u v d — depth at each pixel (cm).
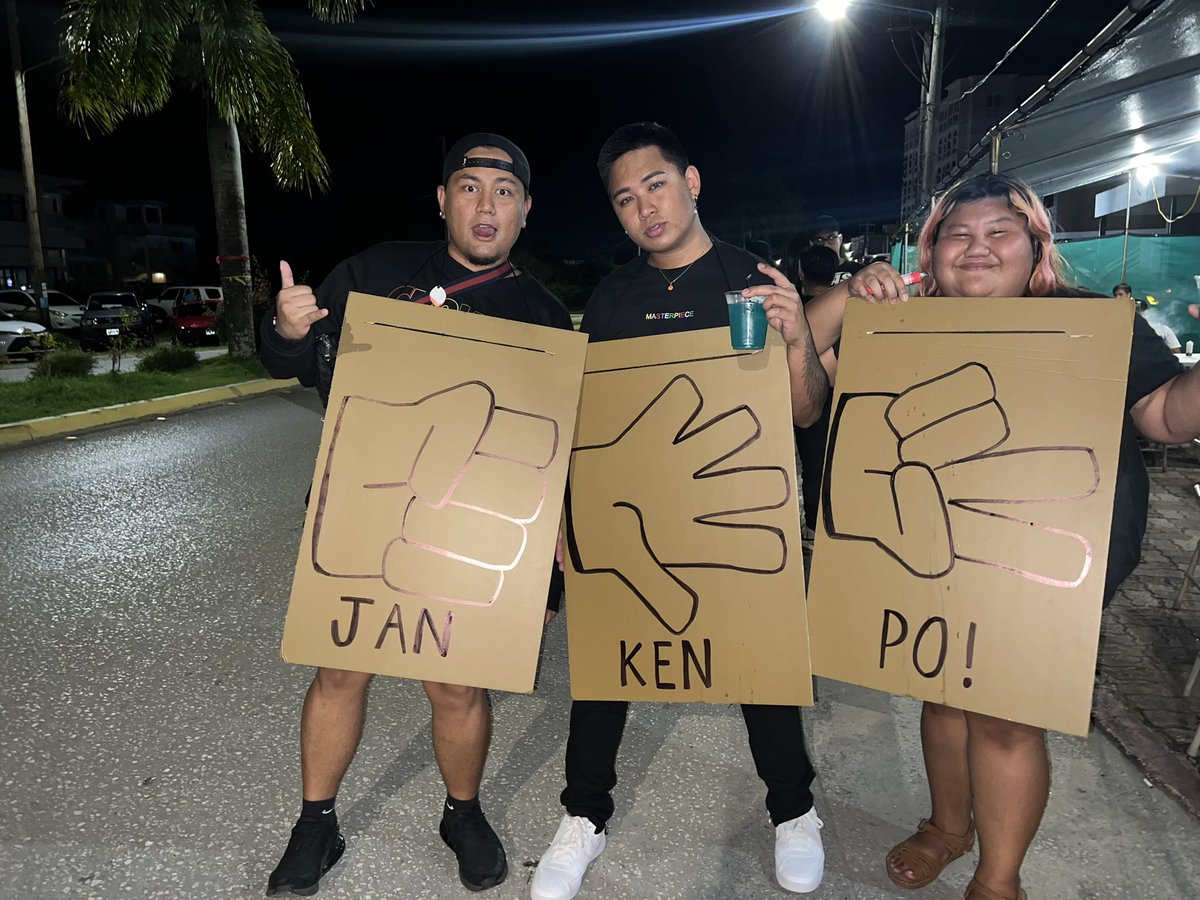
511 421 227
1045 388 202
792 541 223
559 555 245
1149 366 201
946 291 223
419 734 330
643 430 232
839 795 291
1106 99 649
